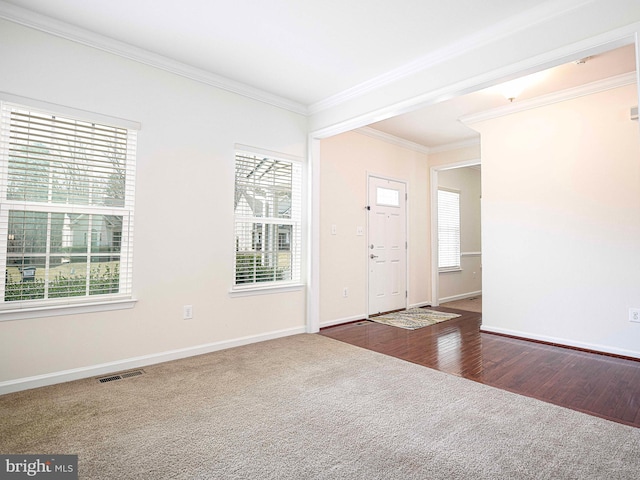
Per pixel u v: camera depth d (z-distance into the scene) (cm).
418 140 567
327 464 171
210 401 238
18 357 250
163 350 316
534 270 400
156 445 186
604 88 350
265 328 390
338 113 396
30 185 258
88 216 284
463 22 263
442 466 170
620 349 341
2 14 244
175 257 323
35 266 262
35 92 256
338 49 302
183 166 329
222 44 295
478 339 403
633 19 210
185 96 332
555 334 382
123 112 295
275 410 226
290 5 245
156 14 255
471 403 238
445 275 654
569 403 239
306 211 432
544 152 395
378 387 264
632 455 179
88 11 251
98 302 281
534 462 174
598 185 358
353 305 491
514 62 259
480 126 447
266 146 393
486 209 441
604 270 353
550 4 239
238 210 373
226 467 168
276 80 361
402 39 286
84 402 235
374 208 525
